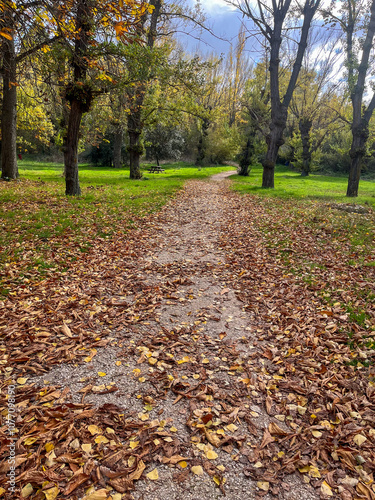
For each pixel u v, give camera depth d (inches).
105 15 189.6
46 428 107.1
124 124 914.7
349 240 345.7
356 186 703.1
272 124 828.0
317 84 1549.0
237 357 154.2
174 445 104.0
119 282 241.6
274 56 759.7
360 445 103.0
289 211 517.0
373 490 89.7
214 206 605.3
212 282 248.7
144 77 493.4
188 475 94.9
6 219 392.2
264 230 404.2
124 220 436.5
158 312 197.5
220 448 104.3
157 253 319.0
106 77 370.9
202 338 170.7
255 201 647.8
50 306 195.2
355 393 126.6
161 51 526.9
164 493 89.6
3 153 768.3
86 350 155.7
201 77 675.4
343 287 223.3
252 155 1373.0
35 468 92.8
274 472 96.0
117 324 180.5
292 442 106.1
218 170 1729.8
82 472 92.6
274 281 247.1
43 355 149.6
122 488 89.6
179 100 810.2
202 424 112.1
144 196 647.8
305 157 1556.3
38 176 927.7
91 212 461.7
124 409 119.0
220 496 89.3
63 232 356.8
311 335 167.5
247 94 1221.1
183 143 1973.4
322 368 141.9
